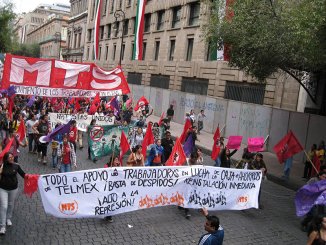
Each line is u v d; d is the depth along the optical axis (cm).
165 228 824
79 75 1705
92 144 1423
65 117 1753
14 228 748
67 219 823
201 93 3059
